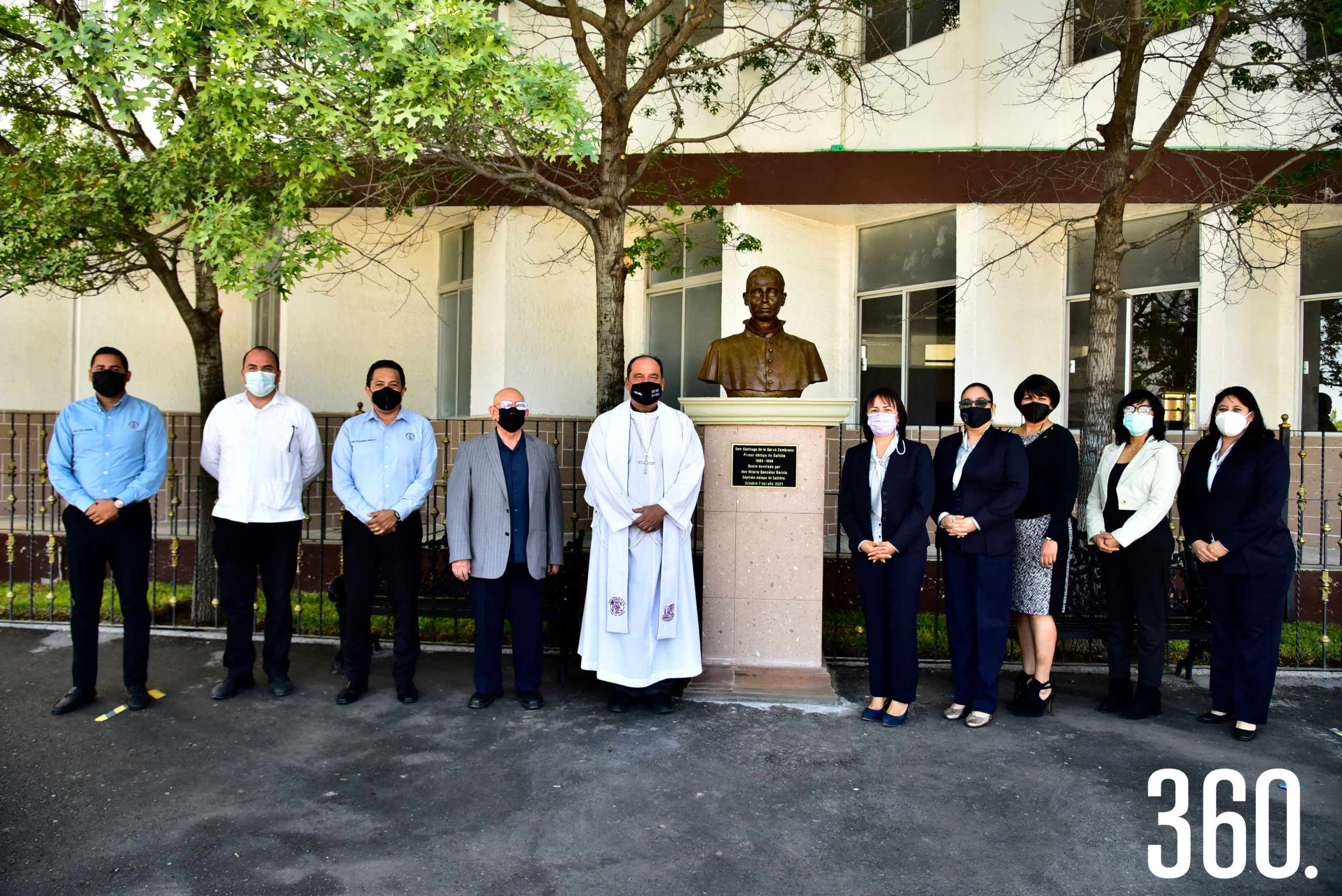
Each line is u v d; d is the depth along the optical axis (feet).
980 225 26.27
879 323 29.73
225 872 10.55
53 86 20.94
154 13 12.26
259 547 17.21
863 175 26.55
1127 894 10.23
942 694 17.88
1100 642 20.42
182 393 32.14
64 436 16.06
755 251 26.73
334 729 15.39
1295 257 26.81
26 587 26.61
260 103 13.48
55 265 16.78
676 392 31.27
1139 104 25.95
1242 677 15.26
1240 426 15.49
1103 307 20.26
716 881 10.43
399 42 11.67
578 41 18.03
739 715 16.25
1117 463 16.72
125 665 16.30
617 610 15.83
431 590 19.26
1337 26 18.49
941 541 16.28
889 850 11.21
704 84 28.25
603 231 19.75
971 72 27.71
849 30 27.09
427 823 11.85
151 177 15.94
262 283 15.03
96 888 10.18
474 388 29.73
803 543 17.62
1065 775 13.61
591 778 13.37
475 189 25.58
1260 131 24.82
